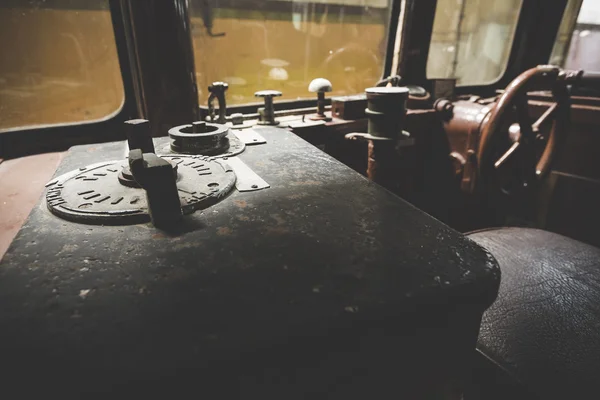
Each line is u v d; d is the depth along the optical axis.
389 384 0.27
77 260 0.27
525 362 0.43
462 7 1.06
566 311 0.49
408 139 0.68
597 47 1.14
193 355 0.19
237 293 0.24
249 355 0.20
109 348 0.20
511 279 0.56
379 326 0.23
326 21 0.90
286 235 0.31
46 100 0.67
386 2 0.96
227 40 0.81
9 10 0.60
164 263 0.27
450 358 0.29
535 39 1.21
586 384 0.40
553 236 0.70
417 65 1.03
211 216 0.34
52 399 0.17
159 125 0.71
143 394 0.18
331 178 0.45
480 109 0.93
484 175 0.81
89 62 0.68
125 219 0.33
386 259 0.28
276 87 0.92
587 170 1.05
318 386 0.24
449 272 0.26
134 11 0.61
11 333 0.21
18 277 0.25
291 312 0.22
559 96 0.82
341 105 0.88
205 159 0.48
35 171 0.58
